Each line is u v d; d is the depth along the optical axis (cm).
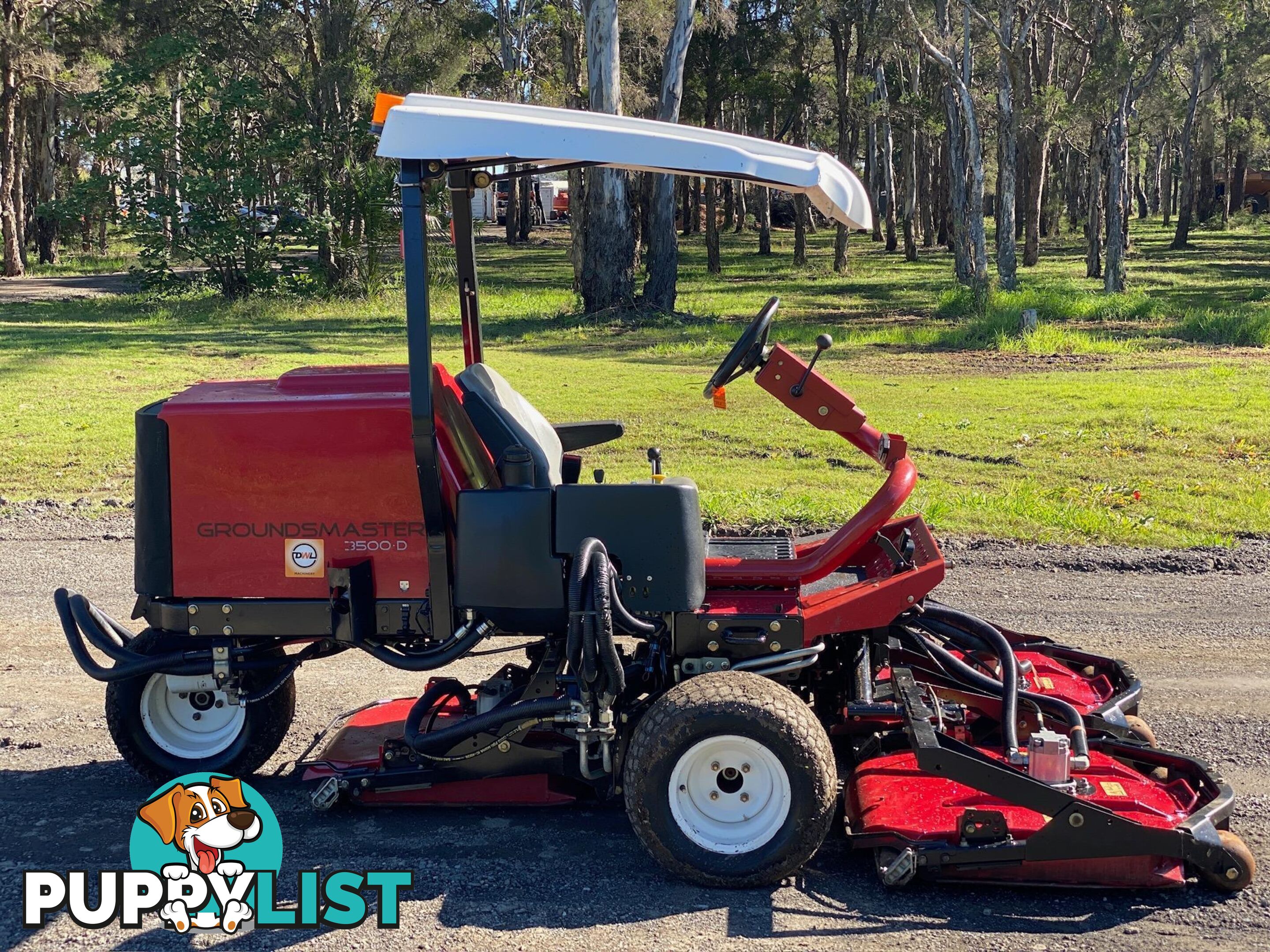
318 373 482
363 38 3875
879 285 3931
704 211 7912
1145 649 675
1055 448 1227
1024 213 6762
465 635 445
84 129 5106
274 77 3953
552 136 407
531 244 6244
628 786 410
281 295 3219
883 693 499
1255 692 605
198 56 3378
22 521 987
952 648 533
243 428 445
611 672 404
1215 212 8888
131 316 2867
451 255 2659
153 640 487
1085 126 4181
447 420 448
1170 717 571
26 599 783
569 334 2533
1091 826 392
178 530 453
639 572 435
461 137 405
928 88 5519
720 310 3036
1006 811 418
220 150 3309
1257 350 2069
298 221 3238
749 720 401
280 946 375
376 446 442
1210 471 1120
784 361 525
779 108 5291
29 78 4469
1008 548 894
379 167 3353
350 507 446
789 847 404
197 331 2516
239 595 454
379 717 534
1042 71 4509
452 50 3900
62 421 1365
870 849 433
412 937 379
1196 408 1426
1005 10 3453
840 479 1102
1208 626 716
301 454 445
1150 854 393
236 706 485
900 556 491
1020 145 6022
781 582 469
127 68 3238
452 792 470
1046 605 759
